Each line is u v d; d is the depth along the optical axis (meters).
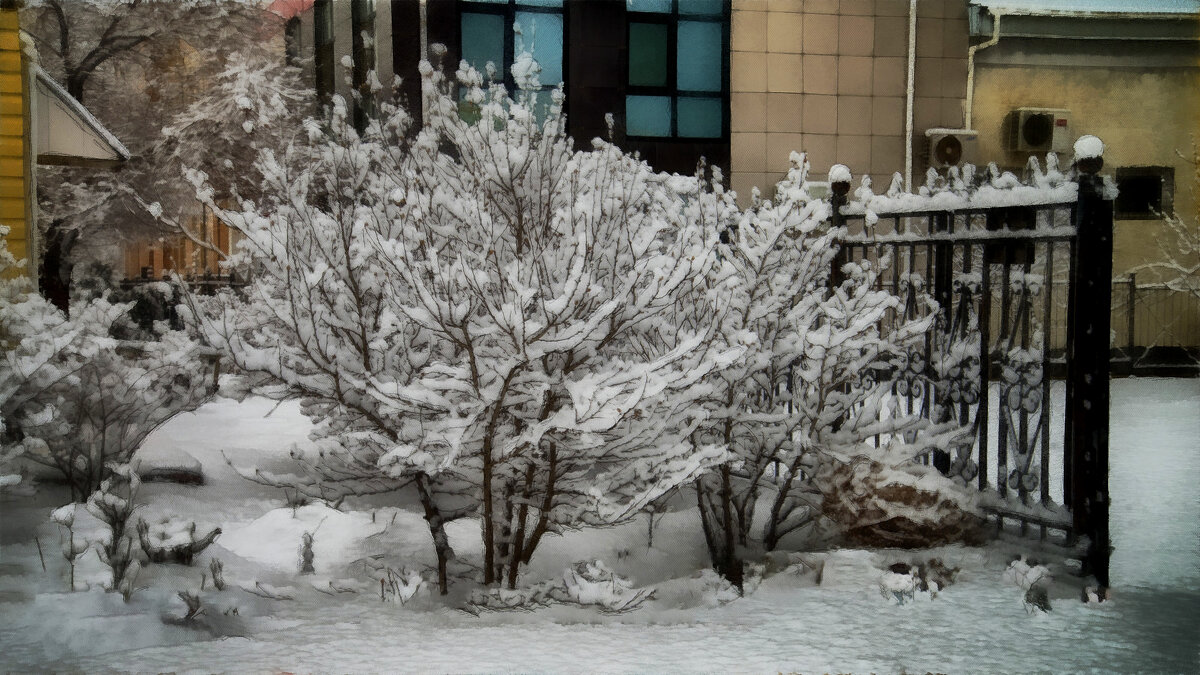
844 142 20.17
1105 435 5.99
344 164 7.04
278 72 26.28
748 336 5.80
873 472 6.79
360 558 6.94
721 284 6.32
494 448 5.98
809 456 6.95
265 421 14.87
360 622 5.59
